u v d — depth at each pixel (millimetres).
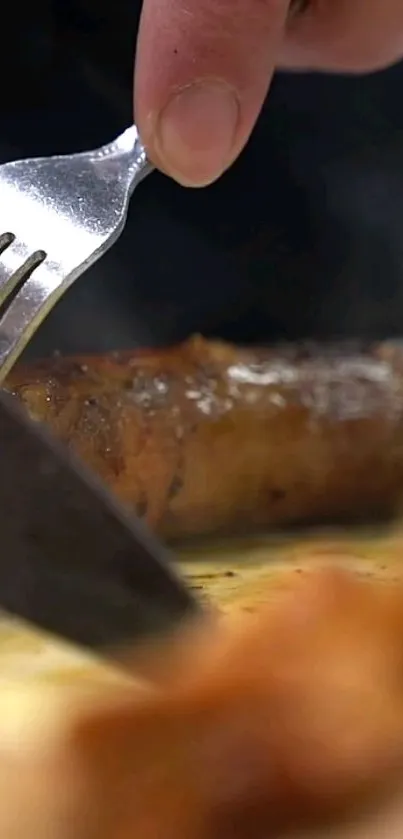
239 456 279
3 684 196
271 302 411
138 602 186
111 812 153
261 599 197
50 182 248
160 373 279
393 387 296
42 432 187
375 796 142
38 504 186
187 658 172
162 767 155
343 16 305
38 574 185
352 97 422
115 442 260
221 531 281
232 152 258
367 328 410
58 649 205
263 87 258
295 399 286
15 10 408
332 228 421
